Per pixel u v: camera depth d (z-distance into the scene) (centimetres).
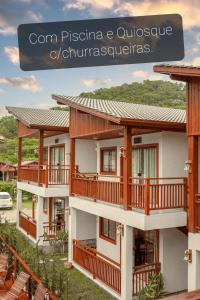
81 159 1817
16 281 975
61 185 1780
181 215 1064
